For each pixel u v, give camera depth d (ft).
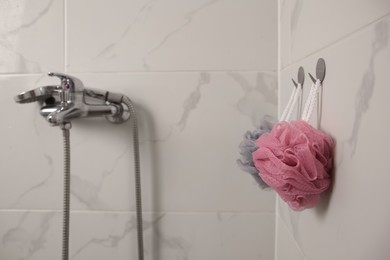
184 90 2.19
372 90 0.89
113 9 2.19
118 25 2.19
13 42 2.23
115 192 2.25
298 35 1.66
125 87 2.21
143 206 2.24
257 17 2.14
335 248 1.14
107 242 2.26
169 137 2.21
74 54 2.21
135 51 2.19
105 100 2.09
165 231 2.24
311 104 1.32
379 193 0.85
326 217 1.23
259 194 2.20
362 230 0.94
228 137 2.19
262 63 2.15
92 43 2.20
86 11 2.20
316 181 1.15
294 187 1.16
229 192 2.21
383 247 0.83
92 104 2.05
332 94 1.19
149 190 2.24
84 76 2.21
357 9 0.99
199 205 2.22
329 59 1.22
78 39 2.21
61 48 2.22
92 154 2.25
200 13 2.16
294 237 1.73
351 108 1.03
